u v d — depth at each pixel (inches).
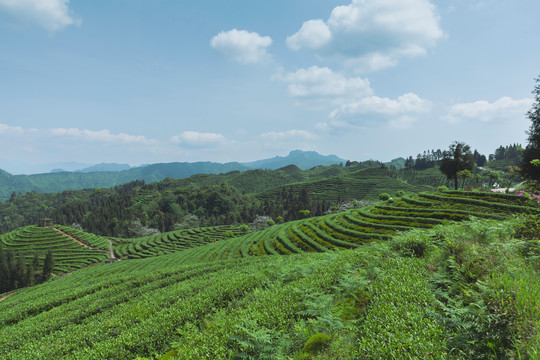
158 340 424.2
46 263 3376.0
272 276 604.4
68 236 4955.7
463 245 363.6
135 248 4564.5
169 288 789.2
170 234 5265.8
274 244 2375.7
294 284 440.8
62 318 723.4
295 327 285.6
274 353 251.6
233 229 5398.6
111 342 440.5
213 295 530.9
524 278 245.0
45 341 566.9
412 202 2263.8
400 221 1942.7
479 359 183.6
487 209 1699.1
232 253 2385.6
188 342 338.3
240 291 533.3
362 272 410.0
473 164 2955.2
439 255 375.9
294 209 6683.1
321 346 251.6
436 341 195.2
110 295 940.0
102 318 631.2
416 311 237.8
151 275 1089.4
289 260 920.3
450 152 3014.3
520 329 183.8
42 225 5231.3
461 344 190.4
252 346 260.4
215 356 278.2
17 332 684.1
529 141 1219.9
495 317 197.2
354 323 274.2
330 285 400.2
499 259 309.9
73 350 477.7
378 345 202.5
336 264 506.6
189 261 2340.1
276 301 374.9
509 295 216.7
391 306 253.1
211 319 442.3
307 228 2539.4
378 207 2491.4
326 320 269.1
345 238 1991.9
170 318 466.6
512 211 1569.9
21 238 4719.5
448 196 2133.4
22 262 3506.4
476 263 308.3
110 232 6845.5
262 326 300.2
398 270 347.6
